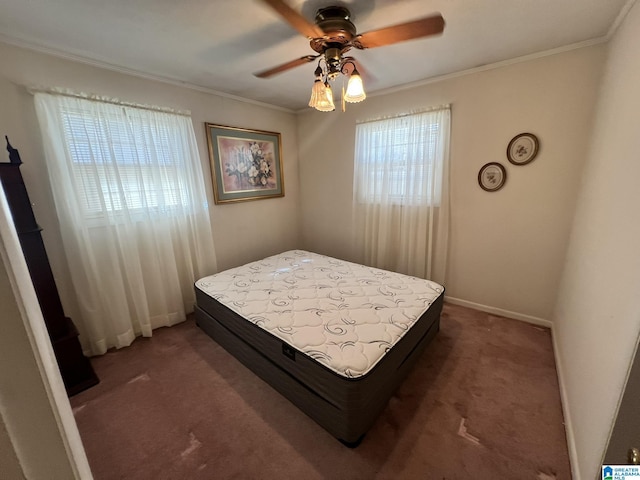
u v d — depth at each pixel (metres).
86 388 1.81
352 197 3.49
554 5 1.50
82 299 2.08
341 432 1.38
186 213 2.67
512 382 1.78
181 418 1.58
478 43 1.93
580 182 2.08
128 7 1.42
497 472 1.25
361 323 1.70
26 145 1.82
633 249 1.02
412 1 1.43
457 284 2.88
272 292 2.14
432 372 1.88
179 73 2.33
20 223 1.61
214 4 1.41
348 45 1.51
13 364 0.34
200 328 2.54
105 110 2.08
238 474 1.27
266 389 1.78
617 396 0.95
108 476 1.28
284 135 3.67
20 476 0.36
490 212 2.54
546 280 2.38
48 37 1.70
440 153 2.65
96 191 2.09
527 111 2.21
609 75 1.72
